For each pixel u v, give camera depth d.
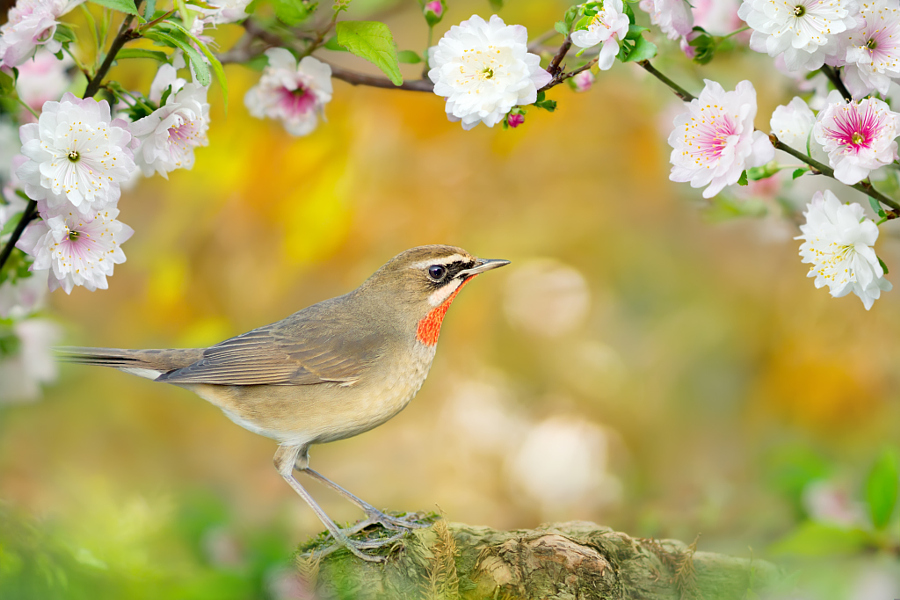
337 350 9.34
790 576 8.37
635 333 17.50
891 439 15.48
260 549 8.82
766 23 6.95
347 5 7.96
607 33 7.11
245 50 9.61
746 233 17.03
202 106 7.98
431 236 15.36
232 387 9.43
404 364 9.57
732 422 16.67
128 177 7.18
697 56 8.15
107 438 15.48
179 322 14.91
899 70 7.04
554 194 15.92
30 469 14.56
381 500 16.33
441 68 7.28
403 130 13.97
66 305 15.65
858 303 16.11
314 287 15.71
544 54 9.18
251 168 12.46
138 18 7.41
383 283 9.80
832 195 7.10
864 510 9.91
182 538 9.02
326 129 12.54
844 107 6.96
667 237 16.81
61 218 7.37
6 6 8.98
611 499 16.59
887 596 8.74
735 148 6.94
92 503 8.90
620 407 17.03
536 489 16.89
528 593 7.59
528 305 17.33
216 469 15.89
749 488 14.17
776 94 12.26
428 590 7.60
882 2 7.03
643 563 8.08
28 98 9.96
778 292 17.00
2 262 7.71
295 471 9.46
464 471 17.06
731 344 16.95
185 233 13.90
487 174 15.77
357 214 14.05
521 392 17.59
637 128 15.16
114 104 8.87
